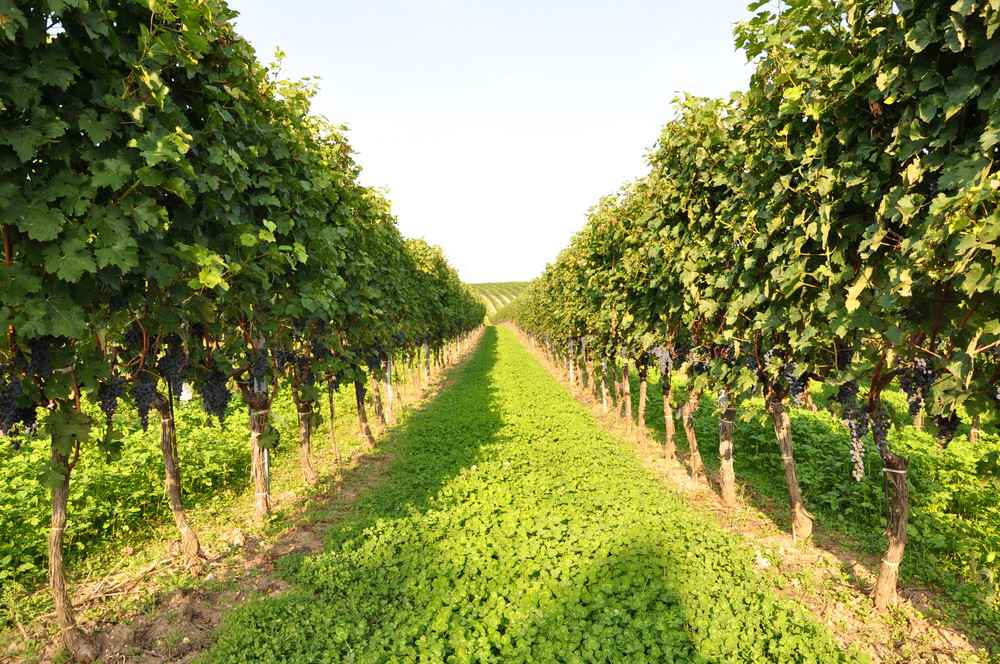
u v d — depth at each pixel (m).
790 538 6.46
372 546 6.14
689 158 7.03
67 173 3.21
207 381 5.95
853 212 4.58
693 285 6.94
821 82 4.32
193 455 8.50
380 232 10.22
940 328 3.88
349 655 4.23
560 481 8.30
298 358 8.45
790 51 4.88
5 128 2.85
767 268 5.60
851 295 4.11
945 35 3.16
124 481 7.47
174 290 4.24
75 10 3.01
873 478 7.75
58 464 3.97
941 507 6.77
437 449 10.92
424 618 4.70
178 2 3.48
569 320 16.67
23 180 3.10
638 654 4.07
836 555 5.99
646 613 4.59
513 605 4.89
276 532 6.88
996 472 3.82
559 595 5.02
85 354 3.84
